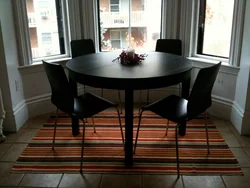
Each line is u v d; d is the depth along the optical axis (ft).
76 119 9.04
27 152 8.25
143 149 8.34
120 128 9.12
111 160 7.81
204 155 8.02
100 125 9.95
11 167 7.52
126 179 7.02
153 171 7.32
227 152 8.18
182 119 6.84
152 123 10.05
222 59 10.37
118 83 6.39
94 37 11.44
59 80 6.84
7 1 9.01
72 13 10.84
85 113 7.23
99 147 8.49
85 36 11.34
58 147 8.51
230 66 9.70
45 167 7.52
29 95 10.54
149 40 11.93
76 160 7.83
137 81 6.34
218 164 7.60
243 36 9.13
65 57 11.41
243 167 7.47
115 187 6.73
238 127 9.39
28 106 10.50
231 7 9.87
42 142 8.82
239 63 9.49
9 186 6.78
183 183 6.85
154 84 6.46
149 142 8.74
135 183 6.86
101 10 11.49
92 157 7.96
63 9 10.88
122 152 8.21
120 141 8.83
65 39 11.28
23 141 8.91
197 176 7.11
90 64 7.68
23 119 10.14
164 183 6.86
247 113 8.98
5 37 8.89
